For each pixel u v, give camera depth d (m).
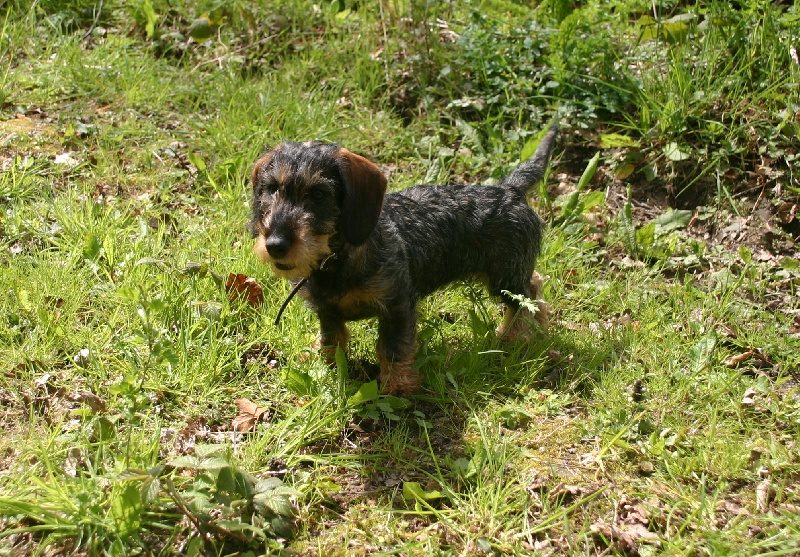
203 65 1.63
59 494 0.78
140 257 1.14
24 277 1.10
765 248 1.28
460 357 1.05
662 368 1.04
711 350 1.05
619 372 1.04
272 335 1.06
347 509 0.86
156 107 1.50
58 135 1.40
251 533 0.80
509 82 1.50
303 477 0.87
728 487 0.88
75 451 0.85
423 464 0.91
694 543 0.80
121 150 1.39
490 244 1.11
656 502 0.86
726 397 1.00
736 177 1.36
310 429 0.93
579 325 1.15
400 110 1.54
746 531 0.83
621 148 1.42
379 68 1.59
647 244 1.27
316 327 1.10
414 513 0.84
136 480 0.78
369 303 0.99
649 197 1.38
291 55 1.67
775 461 0.90
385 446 0.93
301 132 1.43
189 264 1.09
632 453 0.92
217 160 1.38
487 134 1.47
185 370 0.98
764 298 1.19
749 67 1.42
